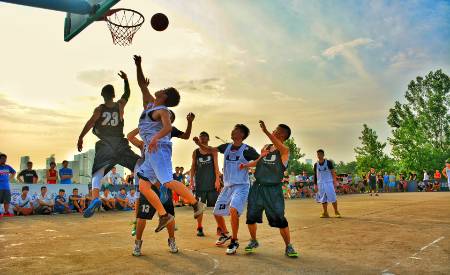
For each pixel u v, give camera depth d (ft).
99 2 25.08
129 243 19.42
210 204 21.89
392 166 157.07
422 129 160.04
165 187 16.98
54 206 43.52
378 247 17.06
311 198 75.36
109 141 19.88
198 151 22.47
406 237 19.54
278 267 13.62
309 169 197.26
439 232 20.94
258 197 16.22
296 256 15.26
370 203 47.55
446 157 148.15
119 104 20.22
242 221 29.35
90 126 19.58
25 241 20.58
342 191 94.99
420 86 169.27
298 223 26.68
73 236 22.30
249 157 18.06
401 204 44.04
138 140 17.95
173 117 16.70
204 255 15.96
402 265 13.64
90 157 64.54
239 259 15.06
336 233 21.52
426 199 54.95
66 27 28.91
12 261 15.12
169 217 15.40
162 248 17.76
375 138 158.81
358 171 162.71
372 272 12.75
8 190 38.91
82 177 63.26
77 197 44.98
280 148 15.97
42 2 23.40
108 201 45.50
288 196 76.79
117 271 13.23
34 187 43.45
